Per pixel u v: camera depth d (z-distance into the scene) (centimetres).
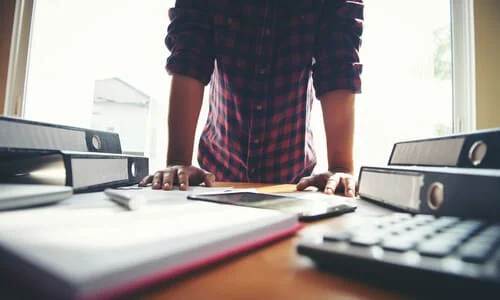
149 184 61
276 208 32
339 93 82
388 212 36
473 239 17
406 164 45
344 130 82
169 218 22
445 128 129
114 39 156
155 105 156
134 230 17
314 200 40
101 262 12
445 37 130
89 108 160
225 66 93
